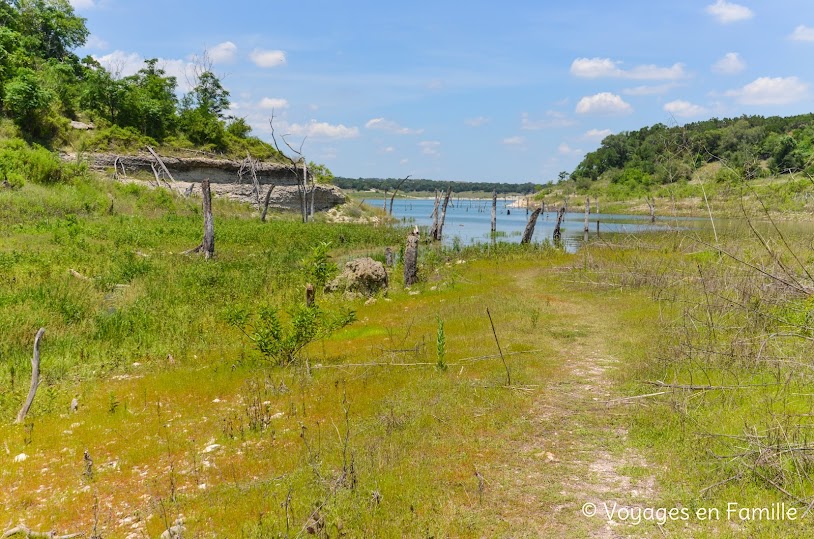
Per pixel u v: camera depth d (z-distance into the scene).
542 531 5.14
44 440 7.81
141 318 13.65
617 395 8.41
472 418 7.71
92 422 8.42
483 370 9.85
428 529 5.12
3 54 42.78
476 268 23.66
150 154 46.81
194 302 15.52
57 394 9.59
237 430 7.86
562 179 106.62
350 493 5.72
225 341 12.74
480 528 5.18
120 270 18.28
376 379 9.61
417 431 7.32
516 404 8.15
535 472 6.24
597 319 13.57
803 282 8.98
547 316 13.97
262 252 25.75
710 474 5.86
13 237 22.28
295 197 54.44
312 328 10.92
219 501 5.92
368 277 17.64
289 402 8.81
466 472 6.25
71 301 14.09
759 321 9.21
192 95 59.84
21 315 12.79
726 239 12.33
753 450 5.81
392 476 6.13
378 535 5.05
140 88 52.91
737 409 7.23
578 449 6.77
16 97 40.16
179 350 11.97
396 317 14.96
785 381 7.39
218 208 44.50
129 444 7.64
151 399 9.37
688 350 9.14
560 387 8.92
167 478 6.63
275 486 6.12
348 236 34.97
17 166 33.31
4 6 53.75
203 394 9.49
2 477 6.77
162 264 19.88
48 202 30.03
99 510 5.97
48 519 5.79
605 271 18.50
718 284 11.43
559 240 33.41
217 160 51.09
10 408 8.99
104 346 12.23
